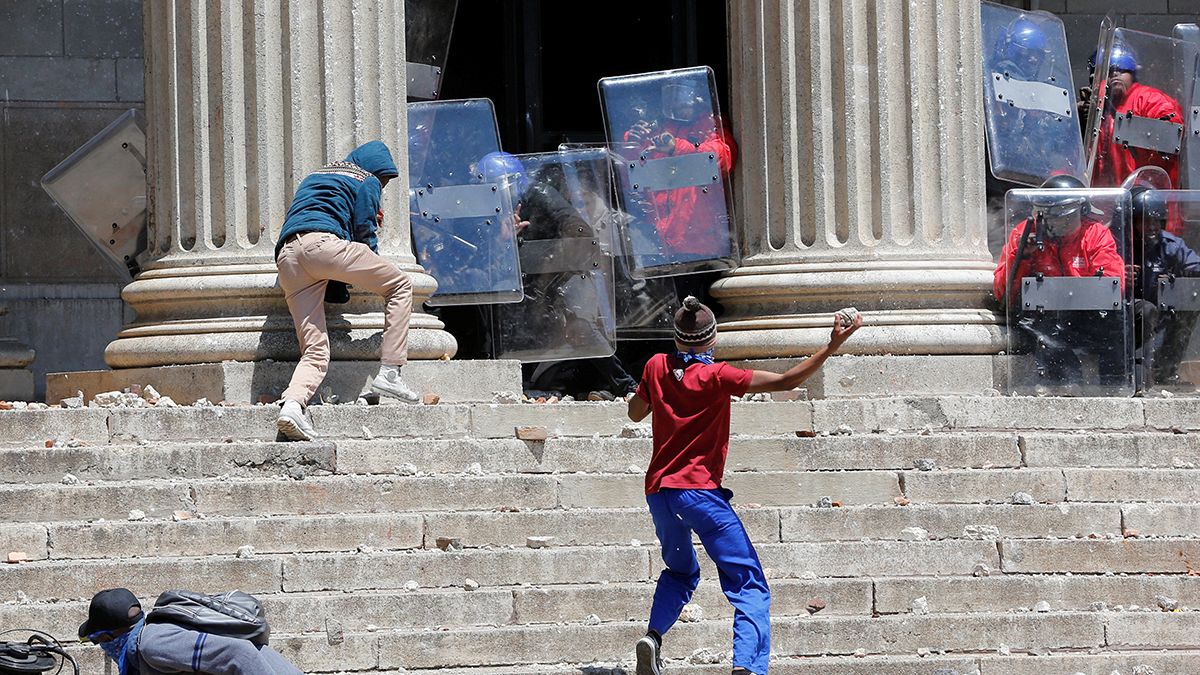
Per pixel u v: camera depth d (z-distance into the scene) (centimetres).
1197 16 4097
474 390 2750
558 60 3944
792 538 2288
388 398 2695
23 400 3450
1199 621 2148
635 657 2014
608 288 3064
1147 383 2891
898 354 2866
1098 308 2848
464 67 3941
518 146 3909
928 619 2105
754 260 3017
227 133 2784
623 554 2183
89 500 2191
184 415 2438
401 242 2844
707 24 3997
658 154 3078
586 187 3070
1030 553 2270
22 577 2038
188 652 1524
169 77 2834
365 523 2200
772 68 3017
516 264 2997
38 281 3741
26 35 3769
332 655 1981
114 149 3206
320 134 2789
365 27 2825
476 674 1966
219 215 2795
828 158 2977
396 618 2056
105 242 3209
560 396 3191
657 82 3089
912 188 2959
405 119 2872
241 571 2088
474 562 2148
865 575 2236
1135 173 3080
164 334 2772
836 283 2911
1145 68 3272
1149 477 2441
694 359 1917
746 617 1833
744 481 2383
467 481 2302
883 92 2961
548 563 2164
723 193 3073
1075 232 2866
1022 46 3173
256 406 2473
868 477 2400
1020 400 2666
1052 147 3167
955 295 2925
